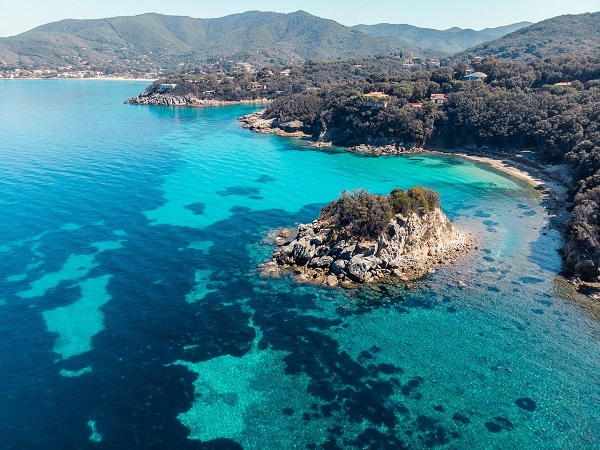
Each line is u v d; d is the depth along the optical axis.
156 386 46.12
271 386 46.56
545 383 47.12
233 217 91.31
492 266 71.50
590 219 75.44
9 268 67.56
